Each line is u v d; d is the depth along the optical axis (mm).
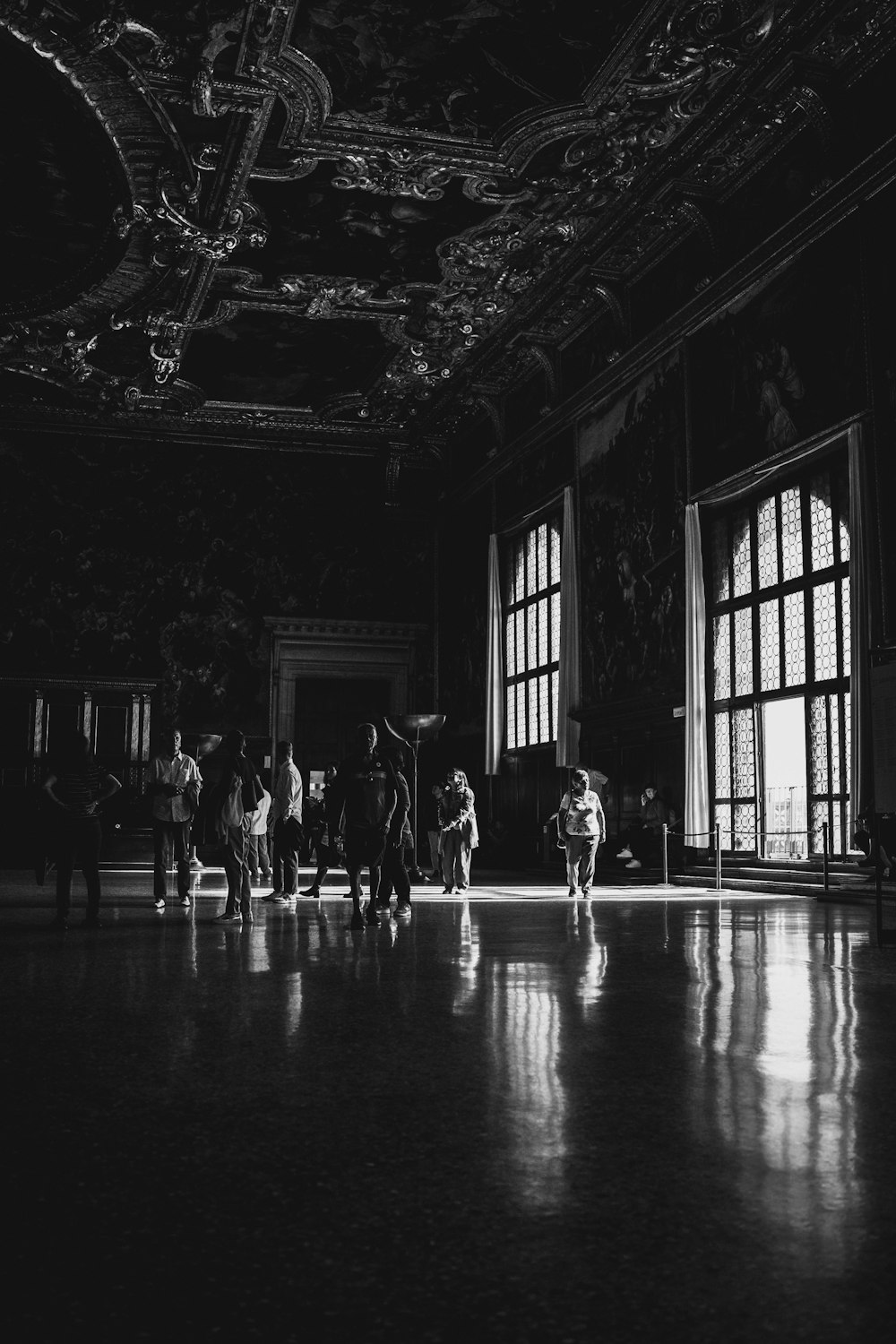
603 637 23734
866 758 15148
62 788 10766
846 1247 2604
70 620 30906
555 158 18750
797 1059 4637
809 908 13391
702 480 19891
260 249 22094
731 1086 4172
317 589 32875
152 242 21281
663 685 21078
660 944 9133
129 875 23469
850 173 15719
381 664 33344
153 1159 3303
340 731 33062
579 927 10797
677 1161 3260
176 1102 3969
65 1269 2479
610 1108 3855
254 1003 6145
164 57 15828
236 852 11781
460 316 25219
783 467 17797
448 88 16859
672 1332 2166
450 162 18859
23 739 30078
